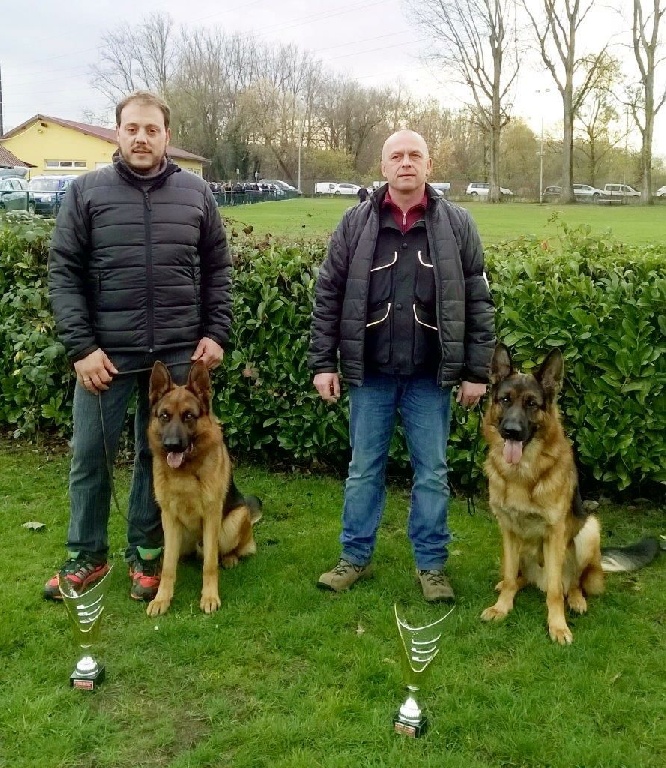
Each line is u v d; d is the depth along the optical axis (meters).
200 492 4.13
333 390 4.41
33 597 4.23
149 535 4.46
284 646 3.77
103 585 3.47
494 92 53.38
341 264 4.29
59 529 5.25
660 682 3.51
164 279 4.13
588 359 5.45
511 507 4.01
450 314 4.09
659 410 5.35
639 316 5.25
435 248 4.07
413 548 4.51
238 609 4.14
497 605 4.14
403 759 2.94
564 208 43.72
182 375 4.33
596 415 5.50
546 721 3.21
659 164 66.38
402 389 4.36
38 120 56.41
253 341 6.22
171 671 3.57
